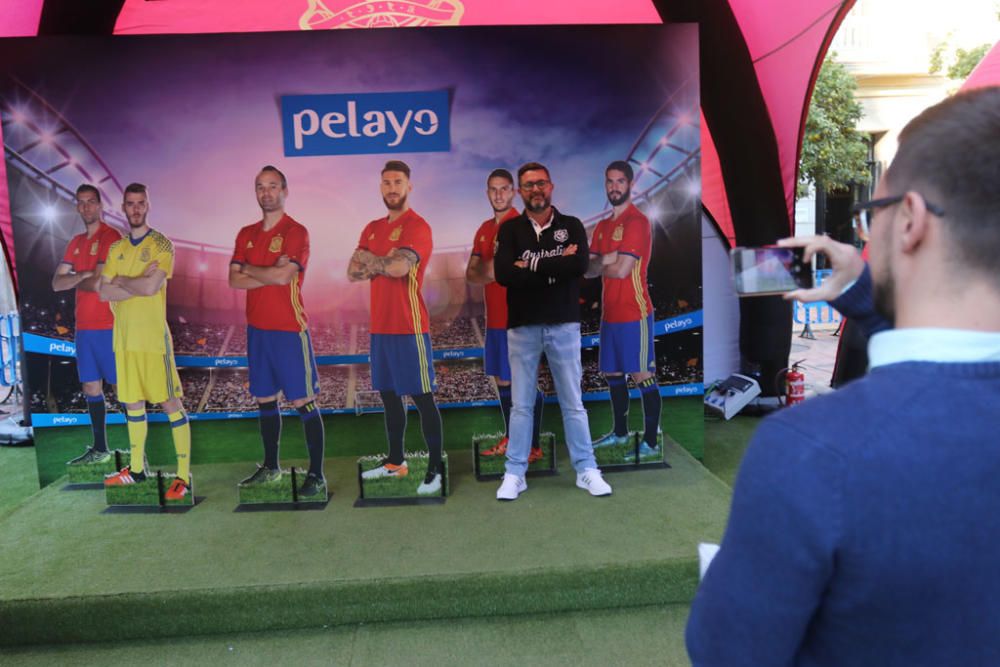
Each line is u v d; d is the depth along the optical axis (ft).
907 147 2.16
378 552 8.57
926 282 2.06
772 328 14.85
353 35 11.30
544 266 9.70
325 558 8.45
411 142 11.57
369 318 11.96
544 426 12.58
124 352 10.23
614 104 11.59
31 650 7.55
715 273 15.16
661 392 12.42
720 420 14.85
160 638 7.73
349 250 11.69
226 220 11.55
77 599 7.62
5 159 11.16
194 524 9.68
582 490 10.53
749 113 13.82
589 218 11.78
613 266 11.72
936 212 2.01
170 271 10.52
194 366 12.01
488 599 7.93
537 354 10.34
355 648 7.39
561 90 11.54
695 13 13.24
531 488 10.70
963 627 1.91
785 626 1.99
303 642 7.54
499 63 11.46
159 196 11.43
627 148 11.69
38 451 11.87
